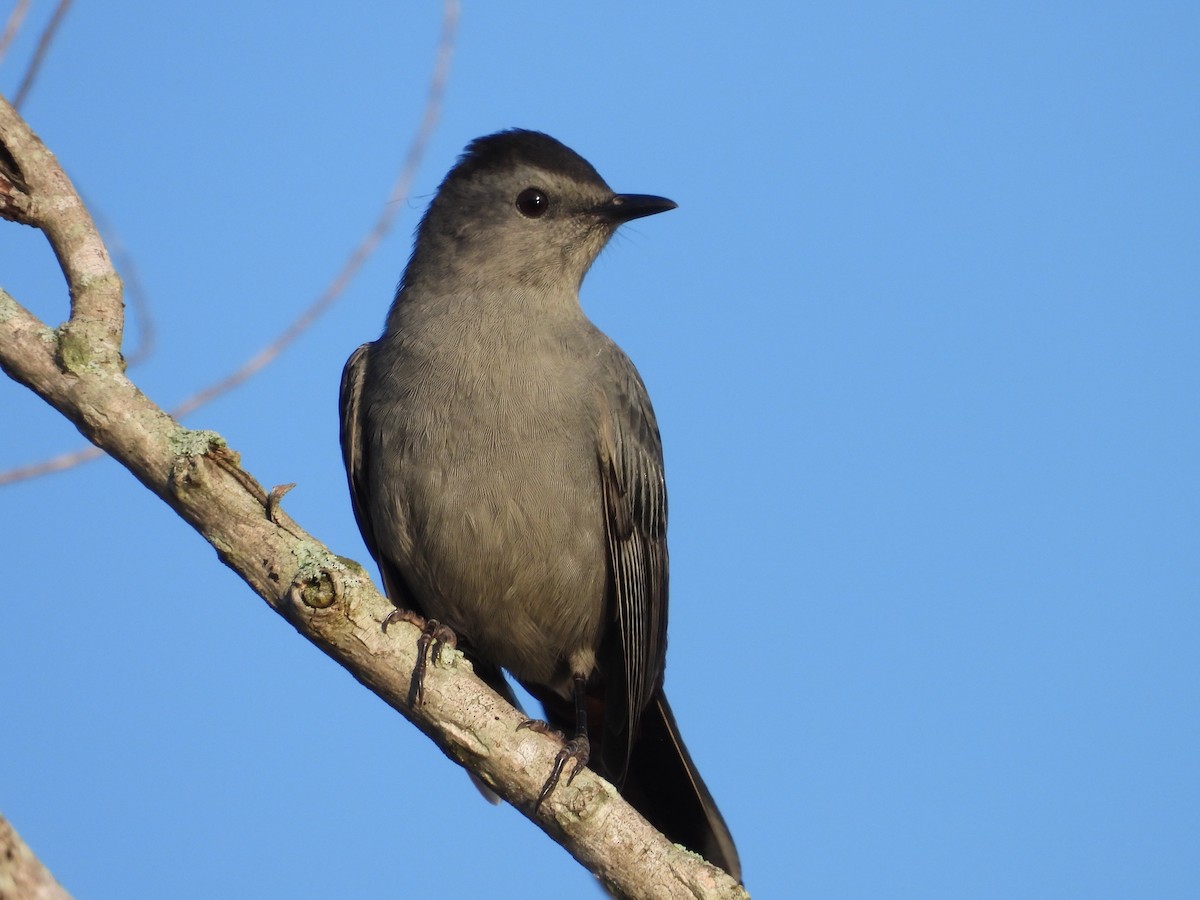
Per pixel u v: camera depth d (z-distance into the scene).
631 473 11.04
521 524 10.60
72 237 8.06
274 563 7.73
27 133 8.23
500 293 11.06
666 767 11.62
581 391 10.79
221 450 7.68
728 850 11.21
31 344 7.73
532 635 11.18
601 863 7.96
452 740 8.02
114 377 7.73
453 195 11.53
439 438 10.56
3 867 4.93
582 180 11.43
